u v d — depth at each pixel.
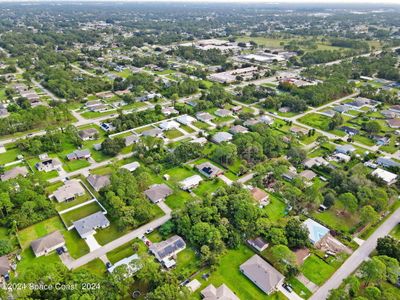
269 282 80.56
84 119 185.62
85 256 90.94
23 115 167.25
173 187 122.31
